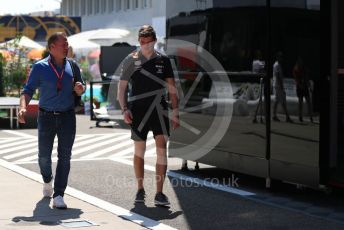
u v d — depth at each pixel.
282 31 8.06
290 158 8.02
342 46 7.70
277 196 8.45
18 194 8.37
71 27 41.09
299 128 7.86
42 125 7.68
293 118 7.93
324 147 7.62
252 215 7.40
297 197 8.38
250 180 9.53
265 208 7.76
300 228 6.84
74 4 49.69
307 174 7.79
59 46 7.52
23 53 24.47
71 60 7.74
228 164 9.12
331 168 7.69
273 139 8.28
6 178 9.56
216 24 9.16
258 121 8.49
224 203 8.02
